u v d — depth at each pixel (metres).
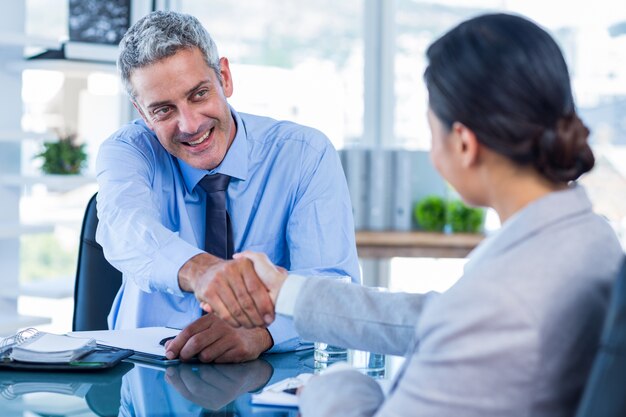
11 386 1.33
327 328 1.31
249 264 1.38
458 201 4.64
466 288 0.88
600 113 4.70
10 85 3.53
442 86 0.96
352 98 4.85
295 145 1.99
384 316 1.30
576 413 0.83
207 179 1.89
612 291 0.83
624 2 4.64
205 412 1.20
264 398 1.25
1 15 3.49
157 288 1.57
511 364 0.84
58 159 3.64
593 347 0.88
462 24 0.97
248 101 4.77
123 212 1.67
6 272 3.59
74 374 1.41
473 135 0.95
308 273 1.82
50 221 3.62
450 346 0.87
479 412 0.85
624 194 4.64
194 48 1.71
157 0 4.09
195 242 1.94
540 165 0.94
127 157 1.86
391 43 4.85
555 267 0.88
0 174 3.54
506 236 0.92
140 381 1.37
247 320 1.37
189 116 1.73
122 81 1.76
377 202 4.68
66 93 4.01
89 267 2.08
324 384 1.11
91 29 3.61
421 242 4.21
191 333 1.53
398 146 4.89
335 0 4.80
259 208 1.97
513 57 0.92
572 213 0.93
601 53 4.69
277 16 4.76
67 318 4.32
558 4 4.72
